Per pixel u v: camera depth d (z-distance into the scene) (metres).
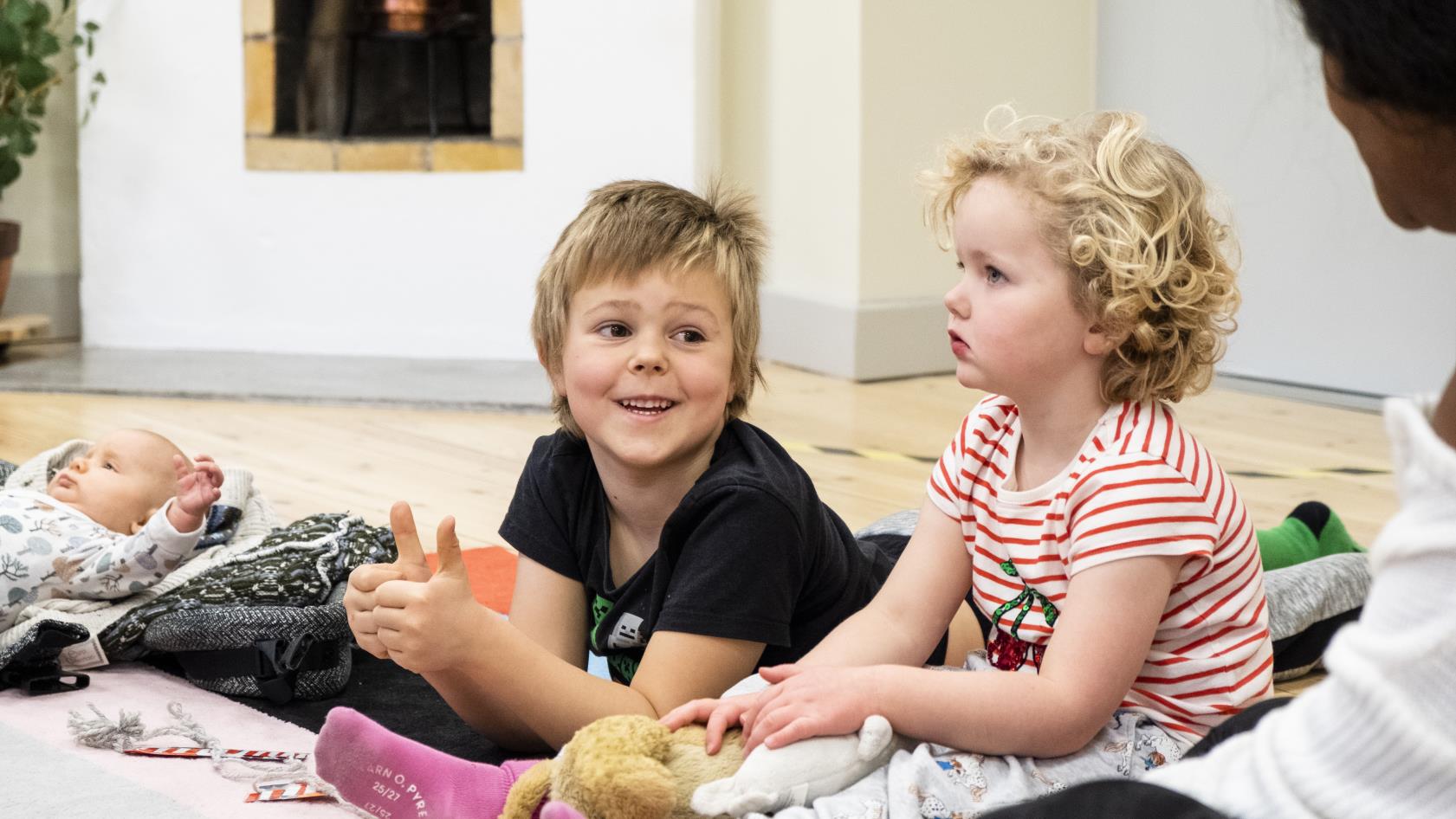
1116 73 4.34
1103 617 1.16
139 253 4.25
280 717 1.65
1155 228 1.20
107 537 1.88
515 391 3.76
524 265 4.14
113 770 1.46
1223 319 1.28
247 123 4.17
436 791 1.22
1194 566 1.20
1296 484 2.96
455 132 4.34
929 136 4.16
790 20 4.22
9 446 3.12
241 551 1.95
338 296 4.21
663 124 4.04
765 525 1.35
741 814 1.09
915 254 4.21
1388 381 3.80
